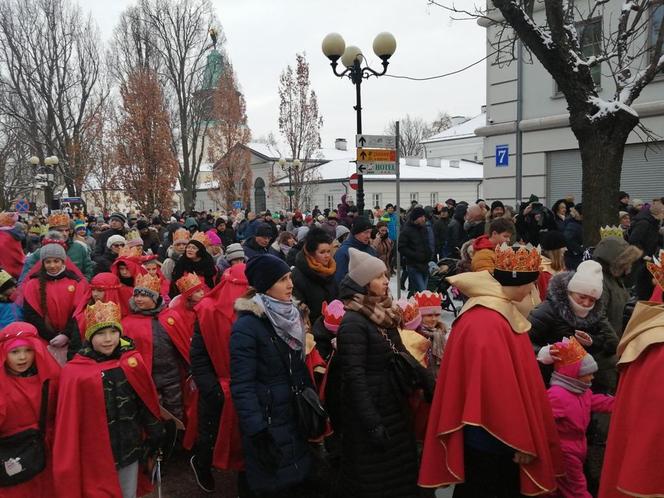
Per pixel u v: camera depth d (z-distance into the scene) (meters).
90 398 3.68
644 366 2.57
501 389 3.11
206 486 4.63
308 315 4.78
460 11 9.84
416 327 4.34
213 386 4.34
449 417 3.24
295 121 32.06
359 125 11.65
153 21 40.84
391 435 3.58
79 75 38.09
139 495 4.09
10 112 36.44
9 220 10.08
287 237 10.23
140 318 5.05
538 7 14.91
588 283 3.98
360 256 3.64
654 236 8.53
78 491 3.58
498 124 16.72
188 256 6.82
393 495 3.55
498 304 3.29
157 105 34.16
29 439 3.68
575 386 3.69
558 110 15.49
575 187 15.47
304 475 3.66
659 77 13.72
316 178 41.50
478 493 3.42
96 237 13.66
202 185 62.59
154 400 3.97
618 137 8.21
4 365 3.69
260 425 3.45
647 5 8.95
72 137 37.22
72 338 5.25
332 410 4.01
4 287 5.59
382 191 46.22
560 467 3.39
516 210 15.02
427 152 72.44
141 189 33.47
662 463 2.41
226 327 4.44
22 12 36.31
